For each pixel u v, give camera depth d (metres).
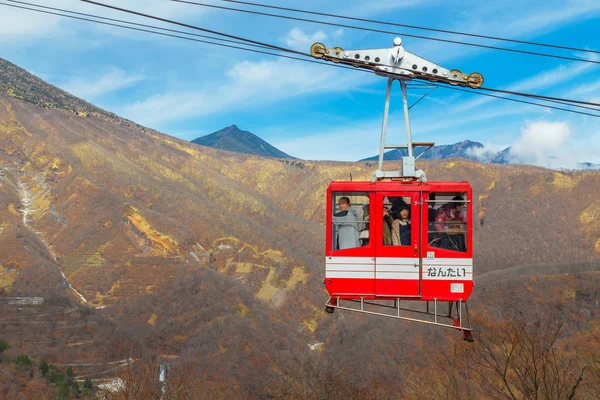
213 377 93.62
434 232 15.80
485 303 130.62
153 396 35.47
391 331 96.69
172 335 132.38
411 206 15.81
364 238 15.90
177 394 36.25
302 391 50.09
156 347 124.31
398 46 16.89
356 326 123.94
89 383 93.69
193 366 100.50
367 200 16.02
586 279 131.88
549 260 198.38
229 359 111.75
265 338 130.00
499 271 159.62
